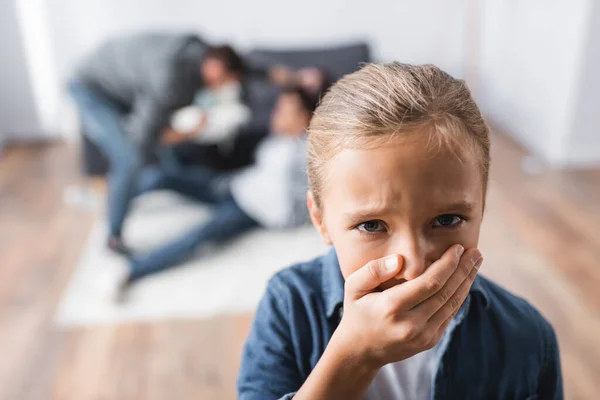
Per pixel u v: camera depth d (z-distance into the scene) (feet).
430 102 1.53
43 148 12.99
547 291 7.06
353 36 14.03
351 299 1.58
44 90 13.42
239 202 8.51
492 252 7.97
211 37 13.74
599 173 10.60
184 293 7.29
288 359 2.08
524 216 9.01
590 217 8.94
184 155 9.91
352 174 1.51
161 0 13.39
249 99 10.02
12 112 13.39
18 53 13.06
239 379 2.10
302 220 8.75
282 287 2.14
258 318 2.16
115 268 7.82
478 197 1.59
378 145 1.47
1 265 8.05
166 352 6.30
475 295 2.03
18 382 5.93
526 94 12.22
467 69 14.44
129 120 8.59
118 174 8.16
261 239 8.55
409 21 14.05
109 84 8.51
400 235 1.53
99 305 7.11
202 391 5.75
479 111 1.67
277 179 8.61
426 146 1.46
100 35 13.47
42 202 10.10
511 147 12.20
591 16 10.11
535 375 2.09
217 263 7.95
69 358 6.24
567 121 10.87
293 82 9.02
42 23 13.15
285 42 13.96
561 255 7.86
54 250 8.43
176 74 7.82
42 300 7.23
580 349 6.08
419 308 1.51
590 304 6.79
